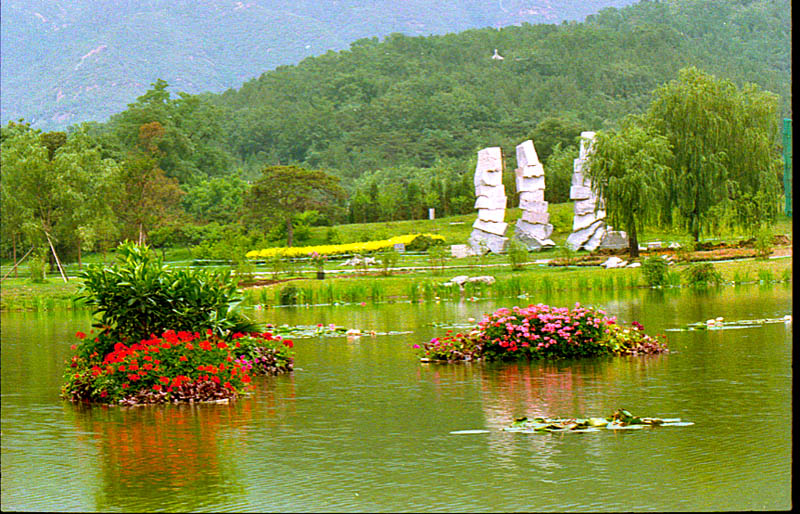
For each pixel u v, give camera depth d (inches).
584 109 6993.1
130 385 526.9
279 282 1781.5
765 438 394.0
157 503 320.5
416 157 5984.3
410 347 779.4
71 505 321.4
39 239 2282.2
